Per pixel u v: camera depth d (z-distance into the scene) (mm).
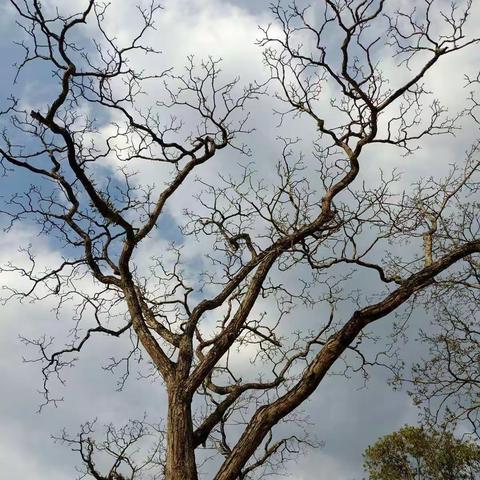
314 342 10875
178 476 7281
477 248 8695
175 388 8164
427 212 10281
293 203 10961
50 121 8336
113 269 10719
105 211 9289
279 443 11133
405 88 9758
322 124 10375
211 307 9578
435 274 8500
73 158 8648
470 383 10266
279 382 9828
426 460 21125
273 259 9781
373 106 9758
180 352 8742
